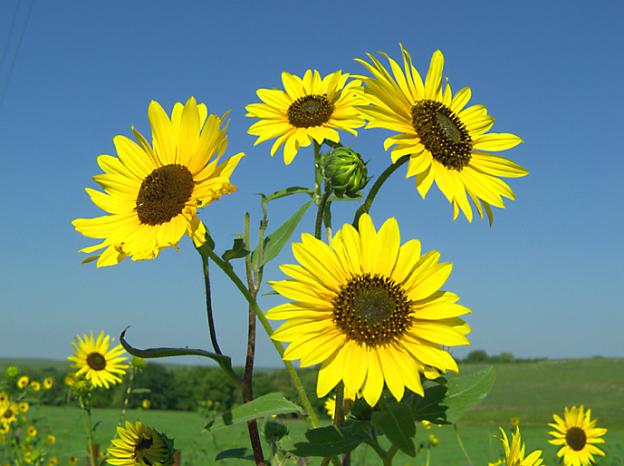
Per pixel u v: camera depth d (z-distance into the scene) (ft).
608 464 4.03
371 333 0.94
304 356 0.93
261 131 1.82
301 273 0.97
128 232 1.08
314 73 1.91
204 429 1.05
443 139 1.10
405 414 0.91
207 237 1.04
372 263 0.99
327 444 0.97
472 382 1.04
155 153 1.15
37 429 3.74
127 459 1.51
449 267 0.98
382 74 1.10
